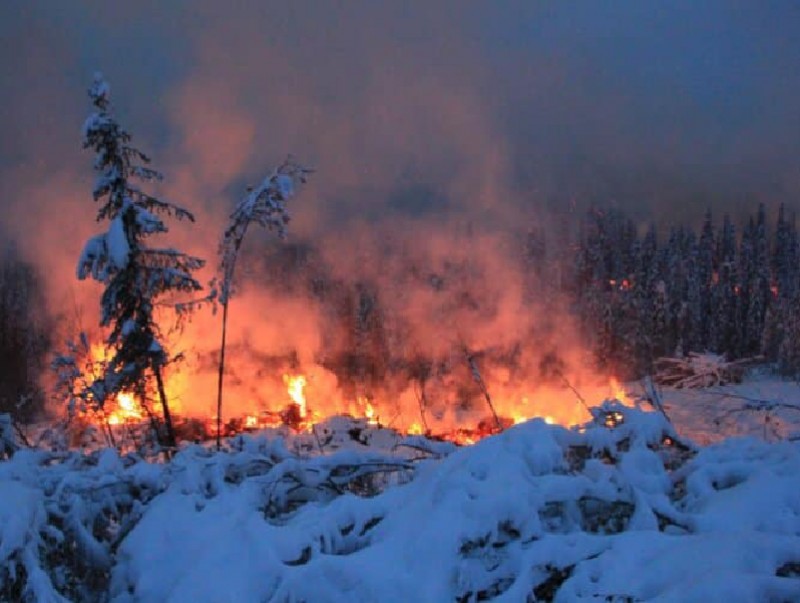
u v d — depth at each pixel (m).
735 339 46.75
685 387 15.10
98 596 5.06
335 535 4.62
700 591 3.35
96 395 12.47
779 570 3.56
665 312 43.34
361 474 6.05
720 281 49.16
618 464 4.96
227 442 7.35
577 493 4.52
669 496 4.80
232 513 5.00
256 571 4.20
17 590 4.50
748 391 12.50
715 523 4.23
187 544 4.79
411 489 4.91
